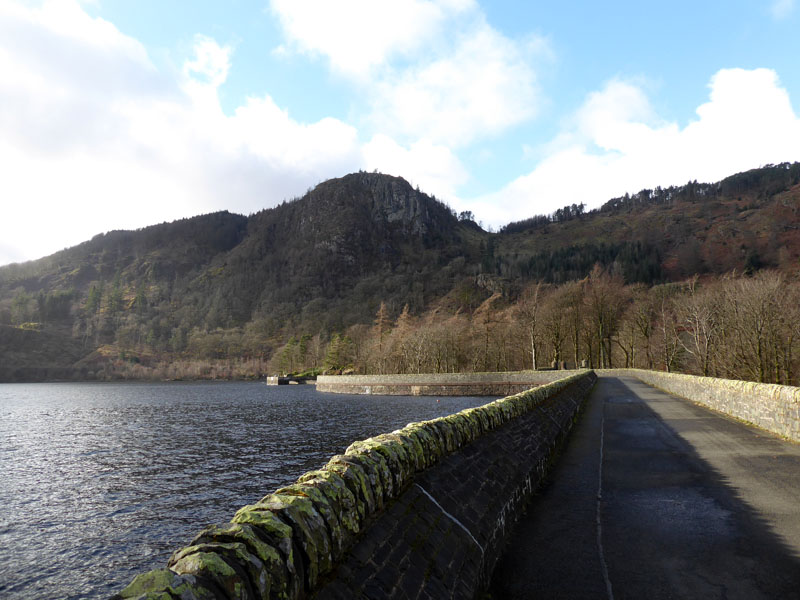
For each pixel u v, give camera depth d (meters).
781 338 45.38
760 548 6.00
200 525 19.73
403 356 110.12
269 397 92.81
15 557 16.81
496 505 6.10
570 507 7.94
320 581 2.75
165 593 1.66
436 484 5.11
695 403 23.92
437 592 3.65
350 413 57.97
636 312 75.00
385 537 3.62
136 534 18.81
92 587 14.77
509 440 8.57
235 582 1.99
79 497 23.75
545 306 80.69
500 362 93.81
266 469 29.11
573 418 17.91
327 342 184.62
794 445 12.40
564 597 4.86
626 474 10.17
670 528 6.82
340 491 3.28
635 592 4.95
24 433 47.19
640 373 51.38
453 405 63.78
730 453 11.78
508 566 5.61
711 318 52.72
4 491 25.05
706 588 5.01
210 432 45.16
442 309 190.75
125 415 63.38
